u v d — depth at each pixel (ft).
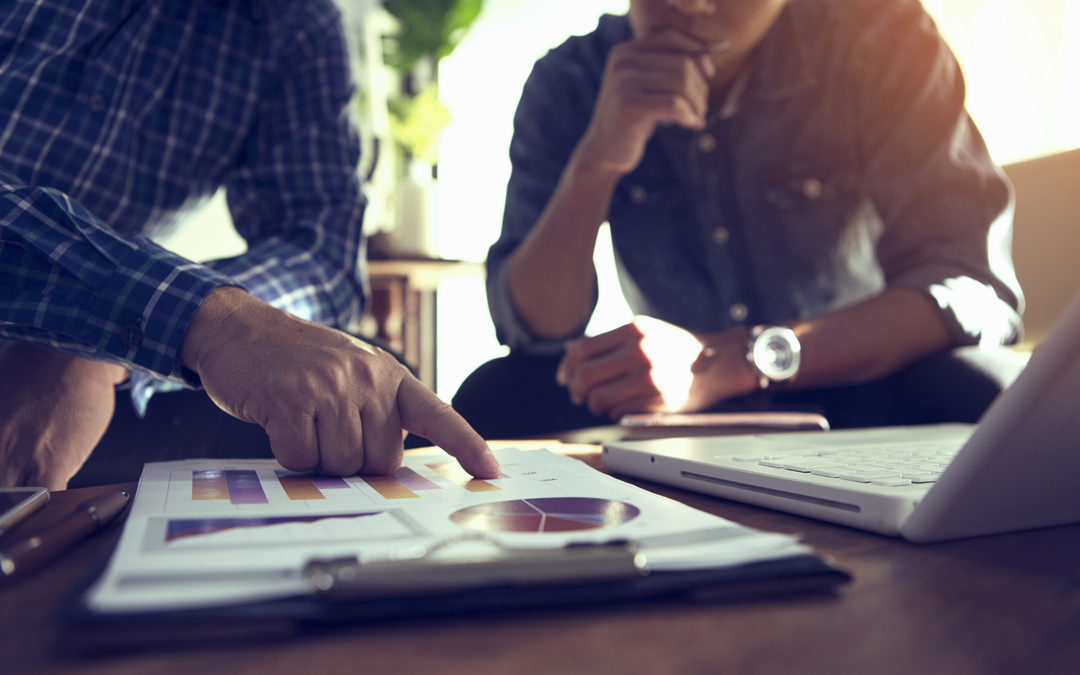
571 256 4.15
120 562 0.79
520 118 4.82
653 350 3.21
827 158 4.29
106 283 1.73
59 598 0.87
